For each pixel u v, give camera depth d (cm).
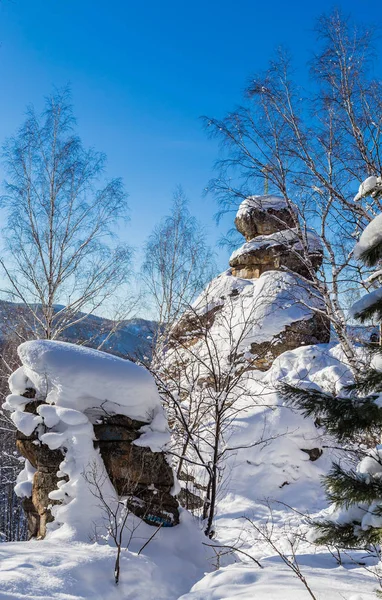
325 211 1432
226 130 1512
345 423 394
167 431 759
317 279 1449
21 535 2019
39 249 1602
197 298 1742
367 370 404
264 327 1686
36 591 487
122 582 557
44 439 699
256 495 1259
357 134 1431
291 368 1570
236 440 1323
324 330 1764
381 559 576
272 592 488
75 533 643
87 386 722
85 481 679
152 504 711
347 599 456
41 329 1691
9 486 1942
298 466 1305
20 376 774
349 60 1470
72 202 1653
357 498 372
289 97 1519
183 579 632
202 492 1087
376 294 393
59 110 1698
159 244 1872
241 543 984
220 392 958
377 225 386
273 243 1895
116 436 720
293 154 1473
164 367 1159
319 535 404
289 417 1347
